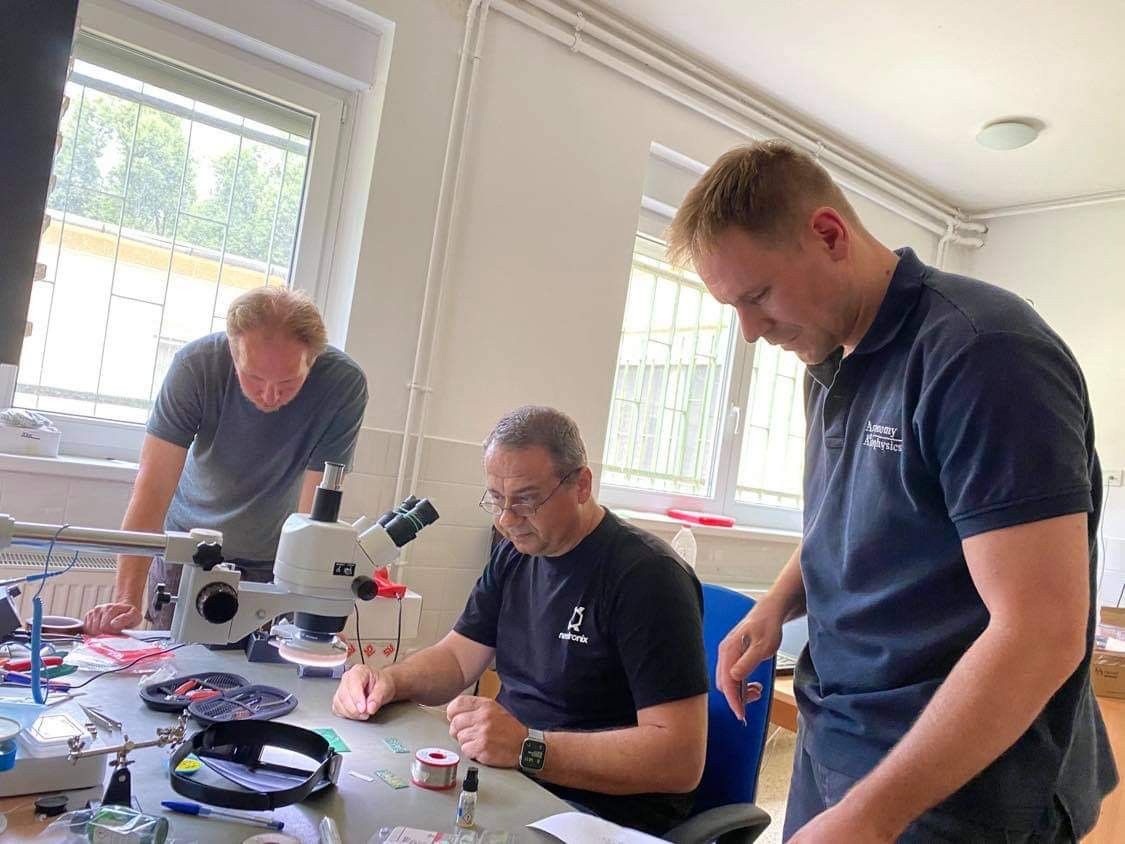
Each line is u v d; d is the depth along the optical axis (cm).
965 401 93
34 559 207
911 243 427
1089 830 107
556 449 149
